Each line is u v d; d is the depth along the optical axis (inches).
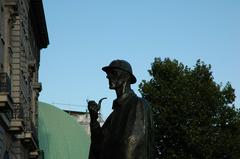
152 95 1995.6
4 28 1664.6
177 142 1967.3
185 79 2004.2
